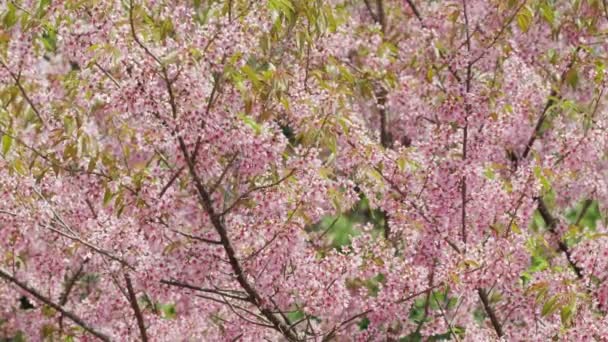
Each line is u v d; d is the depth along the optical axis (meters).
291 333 7.34
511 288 7.91
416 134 8.75
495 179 7.55
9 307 9.05
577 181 8.60
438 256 7.55
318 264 7.07
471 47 7.98
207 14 6.64
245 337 7.50
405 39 9.86
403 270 7.44
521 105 8.15
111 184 6.90
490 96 7.49
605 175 9.10
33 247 8.02
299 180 6.73
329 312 7.10
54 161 7.20
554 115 9.01
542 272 7.63
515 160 8.99
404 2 10.30
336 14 8.47
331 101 6.97
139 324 7.81
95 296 9.14
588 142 7.78
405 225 7.64
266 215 6.85
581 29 8.52
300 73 7.62
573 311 6.55
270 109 6.62
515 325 8.37
